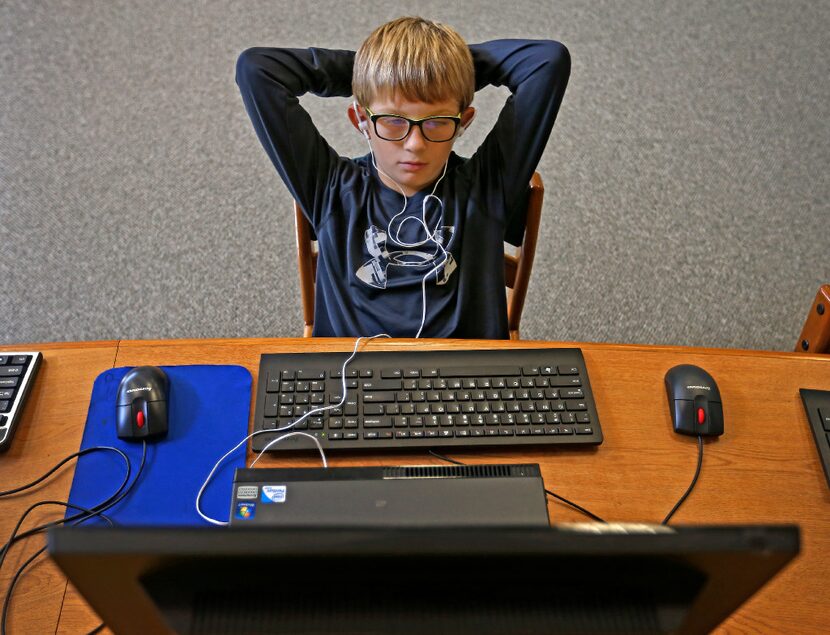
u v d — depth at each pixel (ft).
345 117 8.00
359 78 3.84
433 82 3.64
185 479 2.94
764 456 3.12
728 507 2.96
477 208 4.23
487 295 4.27
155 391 3.06
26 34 8.56
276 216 7.28
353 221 4.21
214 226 7.17
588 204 7.47
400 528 1.63
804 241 7.26
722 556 1.64
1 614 2.55
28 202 7.21
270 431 3.06
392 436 3.06
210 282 6.82
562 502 2.95
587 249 7.18
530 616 1.82
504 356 3.32
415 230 4.21
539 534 1.64
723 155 7.88
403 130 3.79
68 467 2.97
